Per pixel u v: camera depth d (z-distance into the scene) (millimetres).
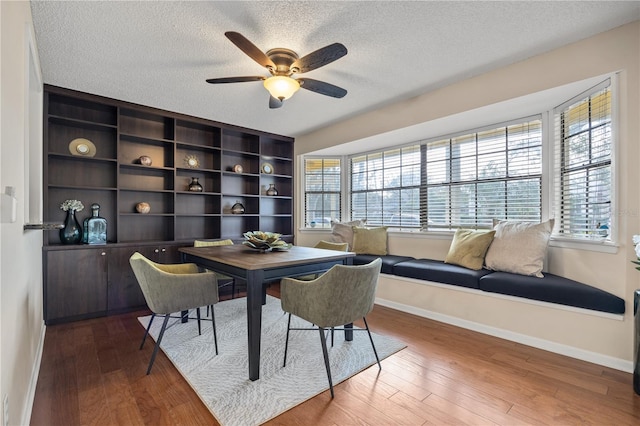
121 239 3666
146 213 3682
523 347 2434
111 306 3244
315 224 5031
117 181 3471
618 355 2098
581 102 2600
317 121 4191
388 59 2520
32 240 2051
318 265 2369
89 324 2953
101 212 3549
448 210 3795
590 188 2518
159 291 2082
